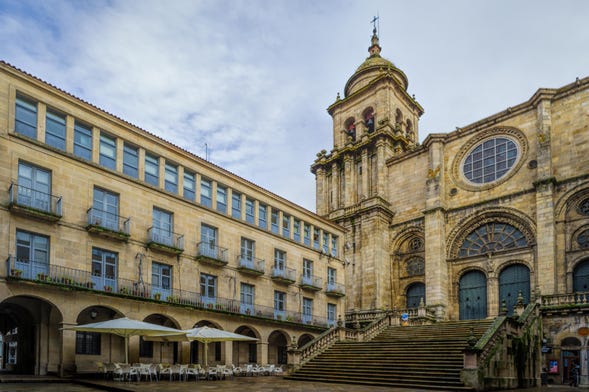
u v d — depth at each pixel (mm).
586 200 34219
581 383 26703
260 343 33562
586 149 34969
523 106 39312
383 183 47156
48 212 23094
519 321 25516
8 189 22297
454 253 41062
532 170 37750
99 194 26438
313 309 39906
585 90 35969
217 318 30609
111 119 27547
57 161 24500
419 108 55531
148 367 22531
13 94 23172
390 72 51594
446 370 20906
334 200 51125
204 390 18188
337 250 44938
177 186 31031
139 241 27641
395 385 20922
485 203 39656
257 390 18469
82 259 24609
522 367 24203
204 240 31906
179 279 29266
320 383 22609
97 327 21547
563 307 28266
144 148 29297
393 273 44906
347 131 54156
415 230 44188
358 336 31609
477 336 25625
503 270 38062
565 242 34312
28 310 23688
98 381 21047
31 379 20906
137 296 25984
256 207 36531
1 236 21625
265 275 35656
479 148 41875
